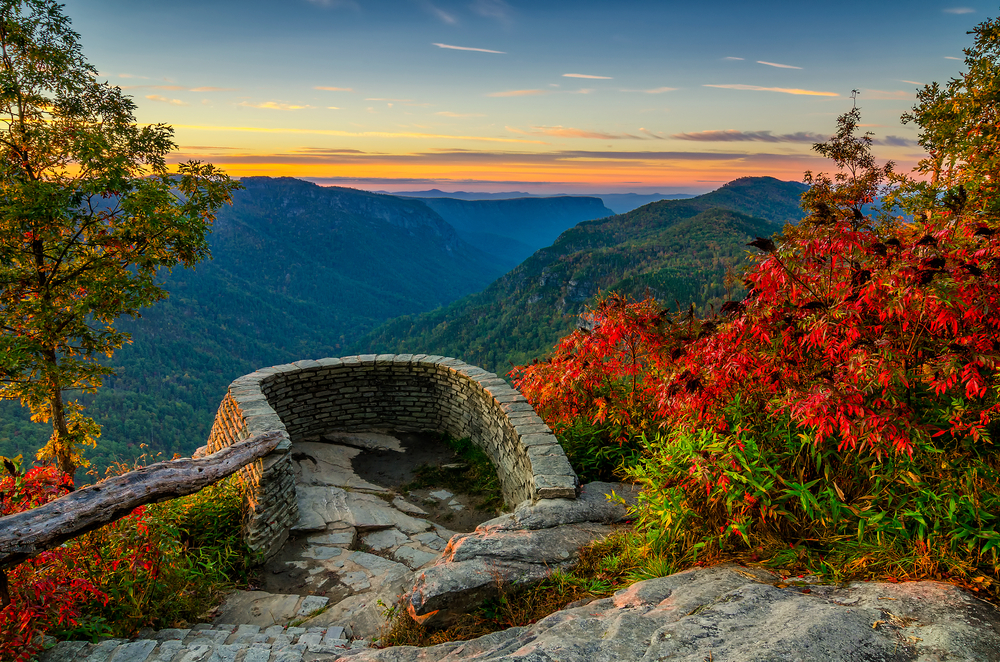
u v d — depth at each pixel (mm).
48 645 3359
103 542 4074
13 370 7477
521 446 5414
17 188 7145
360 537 5895
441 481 7086
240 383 7414
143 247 8391
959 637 1835
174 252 8766
